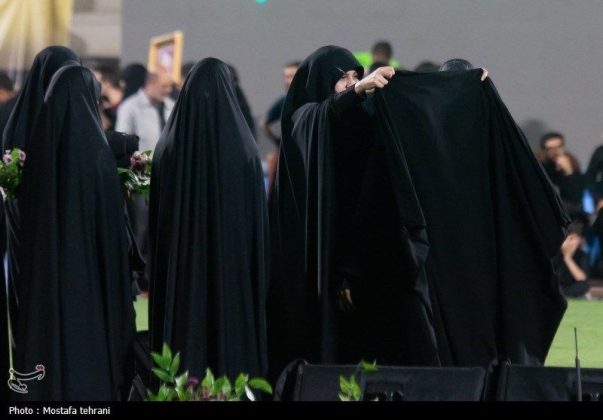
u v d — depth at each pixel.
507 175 14.61
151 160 15.31
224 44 25.27
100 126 14.27
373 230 14.36
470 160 14.55
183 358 13.91
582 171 25.31
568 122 25.25
